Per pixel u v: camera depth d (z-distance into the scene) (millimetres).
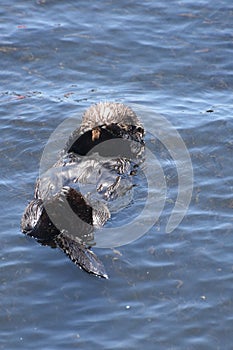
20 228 25734
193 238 25375
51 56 38062
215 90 35188
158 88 35438
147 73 36719
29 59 37781
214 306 22562
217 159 29656
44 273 23875
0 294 23094
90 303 22734
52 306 22641
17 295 23062
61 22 40875
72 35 39750
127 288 23281
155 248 24891
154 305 22625
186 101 34219
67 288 23297
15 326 21938
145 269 24016
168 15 41438
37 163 29359
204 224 26031
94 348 21094
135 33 40000
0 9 41906
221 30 40062
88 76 36500
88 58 37969
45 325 21969
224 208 26875
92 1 42844
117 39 39469
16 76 36344
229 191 27719
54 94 34719
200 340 21359
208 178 28438
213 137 31078
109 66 37344
